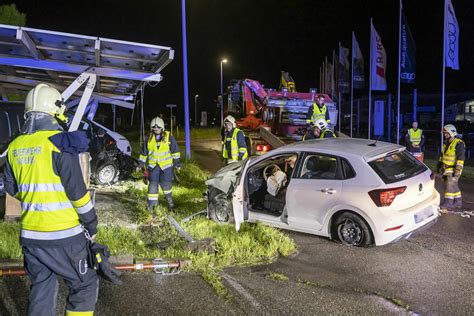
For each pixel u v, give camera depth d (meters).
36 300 3.26
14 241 5.99
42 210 3.15
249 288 5.04
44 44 6.79
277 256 6.11
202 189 10.67
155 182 8.30
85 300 3.33
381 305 4.67
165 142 8.32
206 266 5.56
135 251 6.00
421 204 6.43
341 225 6.56
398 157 6.76
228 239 6.44
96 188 10.61
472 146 30.12
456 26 16.64
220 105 22.02
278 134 15.95
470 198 10.35
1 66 8.01
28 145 3.20
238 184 6.89
